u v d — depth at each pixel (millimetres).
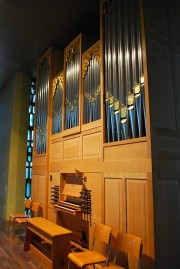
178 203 3070
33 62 6730
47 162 5469
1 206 7312
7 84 8141
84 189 4059
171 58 3482
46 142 5605
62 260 3529
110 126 3641
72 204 4254
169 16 3668
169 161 3055
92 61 4324
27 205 5777
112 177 3445
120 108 3449
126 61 3457
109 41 3883
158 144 2969
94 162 3893
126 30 3541
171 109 3262
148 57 3113
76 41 4891
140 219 2904
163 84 3232
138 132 3137
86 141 4184
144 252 2785
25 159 7188
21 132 7195
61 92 5309
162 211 2838
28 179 7199
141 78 3137
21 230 5859
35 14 4699
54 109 5539
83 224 4141
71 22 4953
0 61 6637
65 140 4891
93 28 5156
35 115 6434
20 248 4586
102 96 3836
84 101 4438
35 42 5699
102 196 3586
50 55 5828
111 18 3916
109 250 3084
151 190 2797
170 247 2840
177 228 2980
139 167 2996
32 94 7605
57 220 4812
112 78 3691
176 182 3109
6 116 7836
